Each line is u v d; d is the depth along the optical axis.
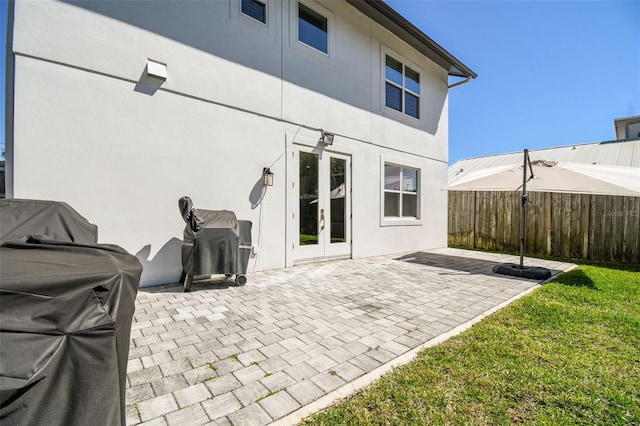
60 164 3.80
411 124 8.88
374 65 7.78
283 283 4.90
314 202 6.57
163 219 4.59
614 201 7.62
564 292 4.52
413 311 3.67
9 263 1.33
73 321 1.18
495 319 3.40
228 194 5.23
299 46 6.21
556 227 8.46
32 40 3.62
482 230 9.92
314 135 6.48
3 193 8.13
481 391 2.07
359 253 7.47
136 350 2.58
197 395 1.98
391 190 8.46
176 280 4.74
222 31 5.16
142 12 4.39
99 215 4.07
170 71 4.62
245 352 2.58
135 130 4.34
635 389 2.12
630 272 6.20
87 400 1.15
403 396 2.00
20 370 1.03
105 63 4.11
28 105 3.60
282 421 1.76
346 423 1.76
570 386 2.14
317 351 2.61
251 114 5.52
